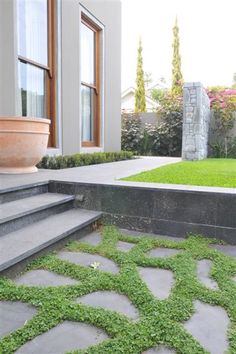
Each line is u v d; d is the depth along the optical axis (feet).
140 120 36.83
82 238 9.34
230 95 31.32
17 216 8.45
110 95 26.25
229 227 9.07
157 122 35.94
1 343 4.54
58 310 5.32
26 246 7.35
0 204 9.43
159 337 4.69
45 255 7.75
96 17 22.93
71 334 4.80
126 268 7.10
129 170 15.38
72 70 19.89
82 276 6.69
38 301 5.61
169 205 9.71
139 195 10.09
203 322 5.19
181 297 5.88
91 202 10.80
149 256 7.98
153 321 5.07
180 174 13.97
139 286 6.26
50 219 9.59
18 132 12.12
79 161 18.12
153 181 11.53
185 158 24.53
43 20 17.65
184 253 8.11
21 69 16.16
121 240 9.23
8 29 14.56
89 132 23.82
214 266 7.34
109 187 10.48
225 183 11.25
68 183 11.12
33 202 9.77
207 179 12.37
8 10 14.49
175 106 34.63
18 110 15.25
